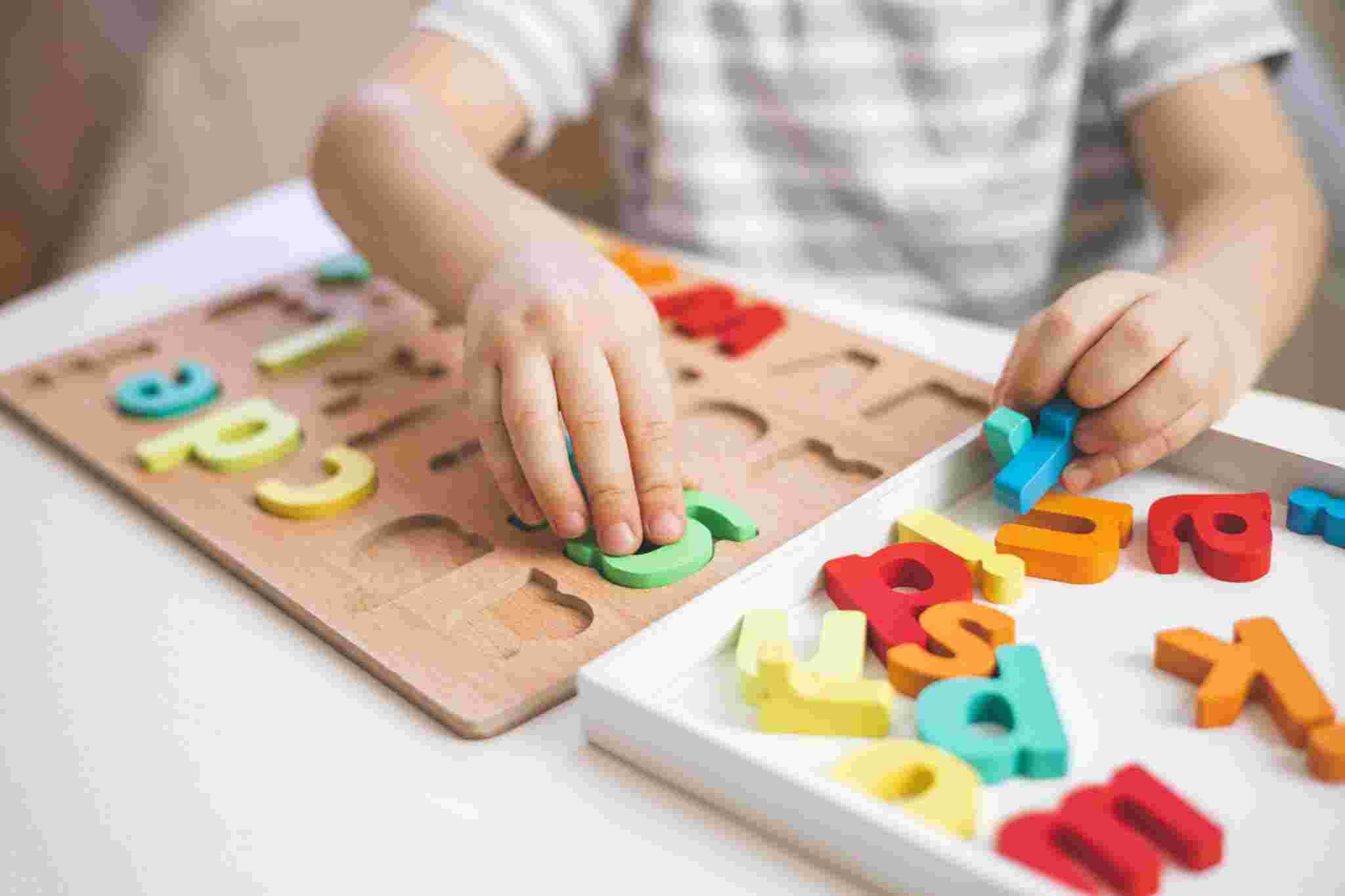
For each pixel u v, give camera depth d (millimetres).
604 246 800
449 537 535
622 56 1001
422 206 643
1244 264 645
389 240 654
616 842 379
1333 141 1009
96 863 381
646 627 450
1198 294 568
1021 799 376
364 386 660
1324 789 374
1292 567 477
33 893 371
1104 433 516
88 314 780
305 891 368
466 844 382
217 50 1700
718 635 444
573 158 1356
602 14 888
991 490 543
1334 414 577
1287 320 629
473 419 527
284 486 556
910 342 687
